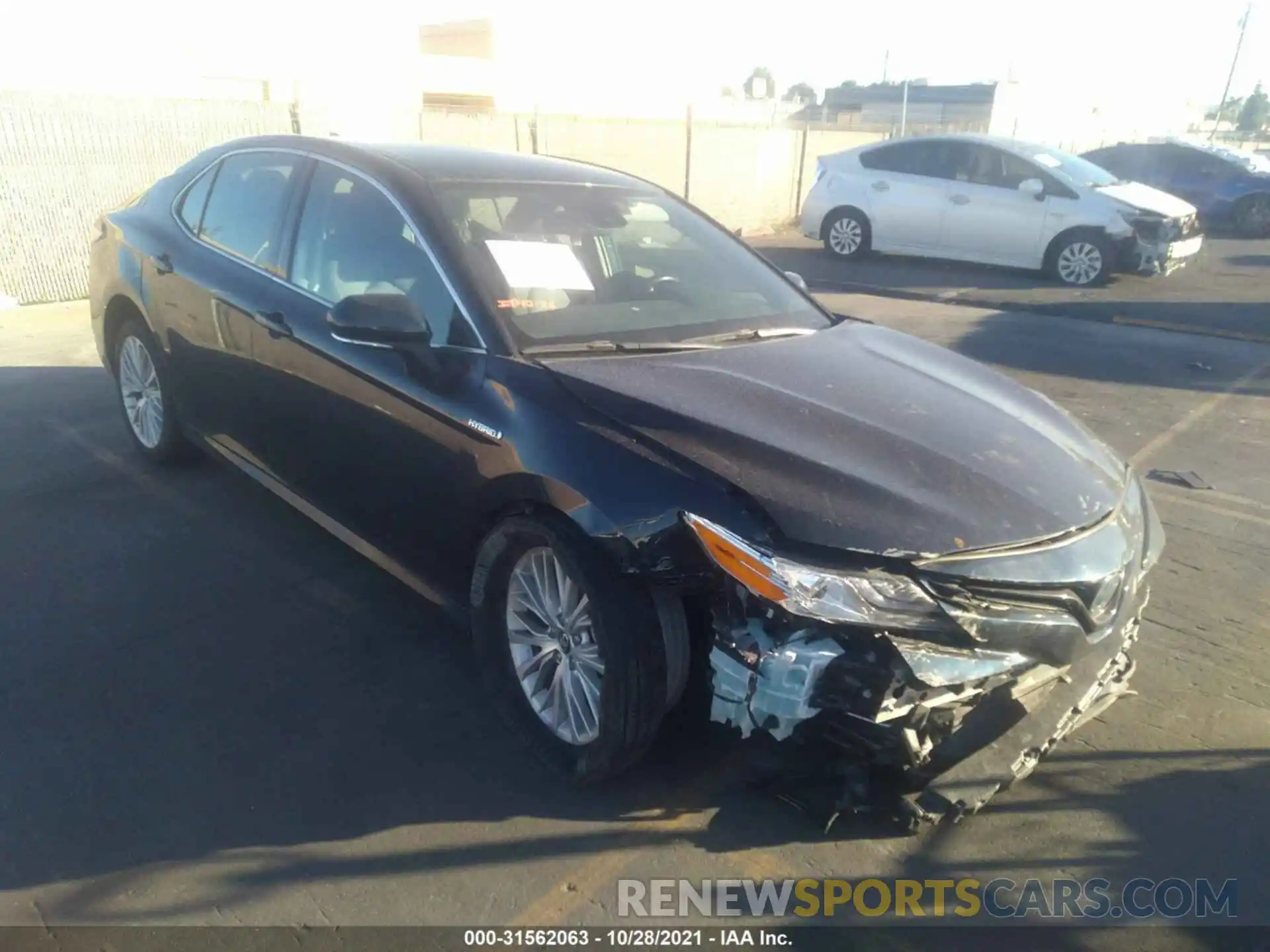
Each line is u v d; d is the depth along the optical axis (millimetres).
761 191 18734
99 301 5379
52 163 9797
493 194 3852
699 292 4004
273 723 3316
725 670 2664
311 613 4004
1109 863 2877
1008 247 12703
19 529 4633
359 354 3623
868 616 2551
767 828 2953
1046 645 2783
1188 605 4406
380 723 3344
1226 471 6035
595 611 2850
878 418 3141
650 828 2932
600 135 15594
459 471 3244
